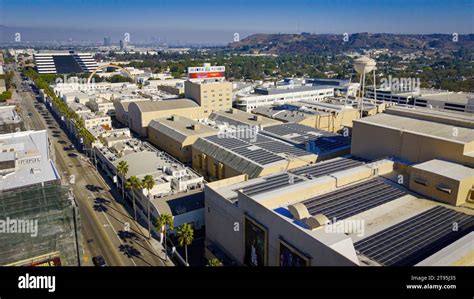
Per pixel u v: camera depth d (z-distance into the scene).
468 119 82.81
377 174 78.19
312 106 172.38
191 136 125.50
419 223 58.94
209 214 76.31
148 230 84.00
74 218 70.12
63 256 70.06
